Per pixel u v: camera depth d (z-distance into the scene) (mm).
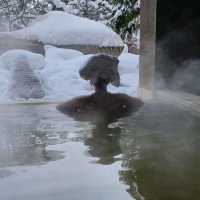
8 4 21703
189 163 2639
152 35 6727
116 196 2018
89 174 2383
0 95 7043
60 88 7855
